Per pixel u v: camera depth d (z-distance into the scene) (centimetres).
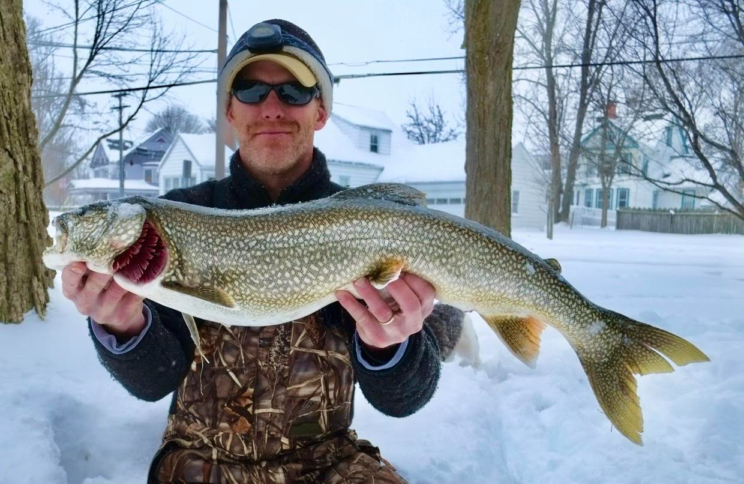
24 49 146
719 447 122
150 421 117
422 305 84
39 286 148
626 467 116
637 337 95
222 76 102
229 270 83
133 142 1797
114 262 80
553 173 920
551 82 909
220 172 430
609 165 792
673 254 571
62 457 104
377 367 86
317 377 91
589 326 94
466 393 147
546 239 770
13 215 142
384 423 127
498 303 90
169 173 1159
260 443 88
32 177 147
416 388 89
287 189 100
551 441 136
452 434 122
